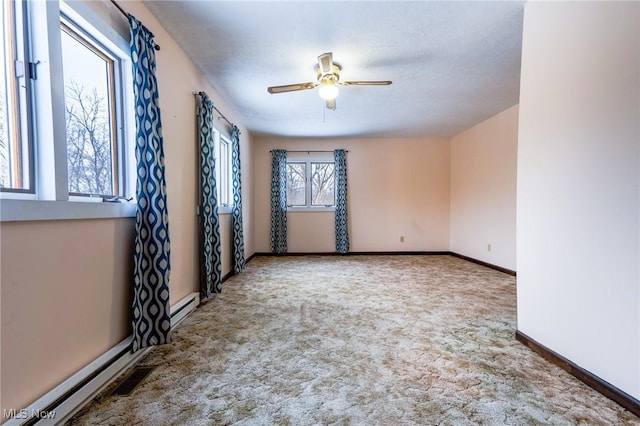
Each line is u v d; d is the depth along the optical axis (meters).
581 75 1.54
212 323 2.32
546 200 1.77
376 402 1.37
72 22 1.40
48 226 1.22
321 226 5.85
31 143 1.22
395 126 4.96
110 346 1.60
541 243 1.81
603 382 1.43
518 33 2.25
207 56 2.57
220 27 2.14
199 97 2.80
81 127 1.51
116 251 1.65
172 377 1.57
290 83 3.16
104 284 1.55
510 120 4.07
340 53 2.53
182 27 2.14
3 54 1.15
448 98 3.65
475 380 1.55
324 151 5.82
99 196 1.59
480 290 3.29
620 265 1.36
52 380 1.24
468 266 4.69
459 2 1.90
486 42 2.37
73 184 1.46
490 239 4.54
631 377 1.32
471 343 1.99
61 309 1.29
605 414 1.29
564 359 1.65
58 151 1.27
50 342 1.23
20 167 1.19
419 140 5.82
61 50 1.29
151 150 1.80
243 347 1.92
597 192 1.47
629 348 1.32
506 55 2.58
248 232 5.15
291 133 5.41
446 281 3.70
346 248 5.75
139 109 1.75
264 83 3.16
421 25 2.14
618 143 1.37
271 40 2.32
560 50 1.66
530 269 1.90
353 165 5.84
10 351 1.07
